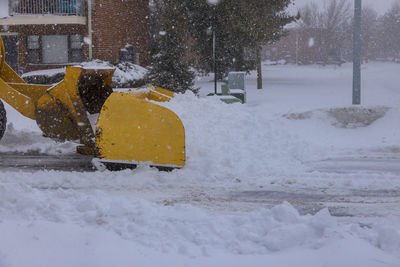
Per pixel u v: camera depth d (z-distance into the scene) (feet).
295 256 12.80
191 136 28.12
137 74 83.71
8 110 50.39
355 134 38.65
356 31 48.11
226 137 28.96
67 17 88.33
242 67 110.32
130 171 24.57
